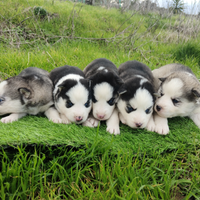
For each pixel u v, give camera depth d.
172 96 0.40
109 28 1.15
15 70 0.59
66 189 0.28
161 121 0.40
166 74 0.52
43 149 0.31
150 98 0.38
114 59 0.73
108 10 1.59
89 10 1.42
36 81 0.43
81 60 0.68
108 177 0.29
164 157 0.34
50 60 0.65
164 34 1.10
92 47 0.84
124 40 0.96
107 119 0.40
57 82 0.44
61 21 1.03
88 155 0.31
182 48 0.86
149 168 0.30
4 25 0.92
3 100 0.38
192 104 0.40
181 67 0.53
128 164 0.30
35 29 0.93
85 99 0.39
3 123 0.36
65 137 0.33
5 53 0.68
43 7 1.09
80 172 0.30
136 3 1.71
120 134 0.37
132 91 0.38
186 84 0.40
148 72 0.51
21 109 0.40
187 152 0.35
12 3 1.08
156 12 1.56
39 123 0.37
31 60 0.62
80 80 0.41
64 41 0.87
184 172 0.31
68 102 0.39
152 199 0.27
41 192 0.26
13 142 0.30
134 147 0.34
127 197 0.26
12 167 0.27
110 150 0.33
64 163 0.31
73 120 0.38
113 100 0.40
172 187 0.29
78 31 1.00
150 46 0.90
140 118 0.36
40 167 0.30
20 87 0.40
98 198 0.26
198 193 0.29
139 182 0.28
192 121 0.44
